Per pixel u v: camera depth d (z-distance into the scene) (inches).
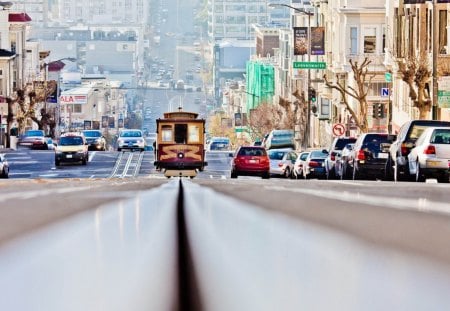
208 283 263.9
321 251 339.9
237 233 440.1
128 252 333.4
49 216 562.6
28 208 668.7
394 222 477.1
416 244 346.9
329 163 3661.4
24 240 369.7
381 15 7042.3
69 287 246.2
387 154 2960.1
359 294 239.5
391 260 296.7
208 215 593.3
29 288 240.2
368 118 6929.1
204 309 227.0
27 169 5689.0
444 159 2388.0
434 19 3917.3
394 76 6013.8
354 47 7096.5
